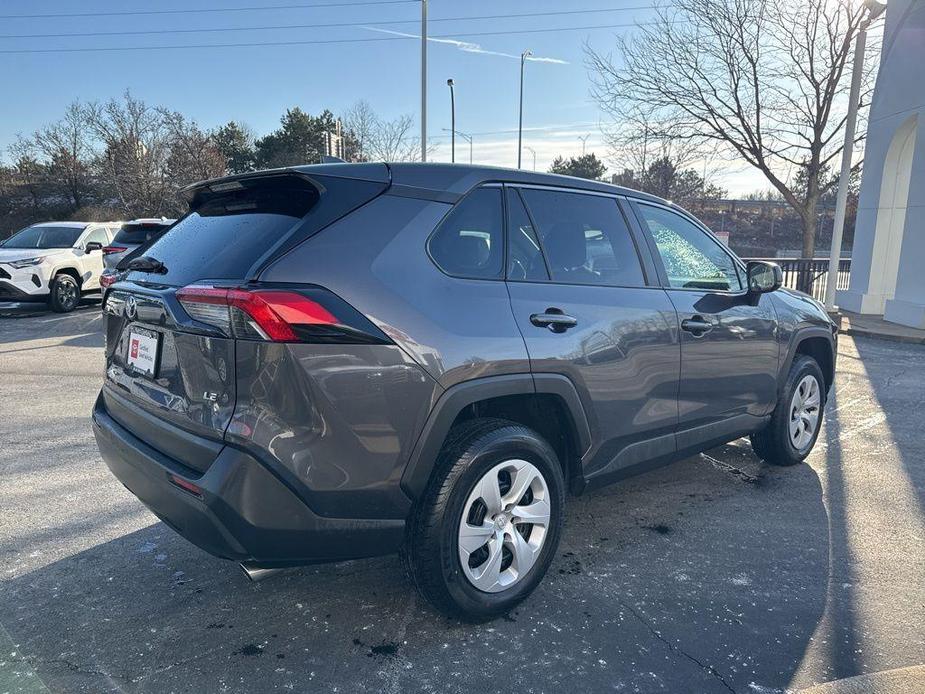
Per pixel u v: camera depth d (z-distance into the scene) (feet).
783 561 10.95
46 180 139.74
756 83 62.54
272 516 7.30
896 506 13.21
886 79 44.88
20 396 21.50
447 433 8.26
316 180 8.09
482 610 8.86
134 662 8.27
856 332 38.09
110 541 11.48
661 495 13.76
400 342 7.75
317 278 7.45
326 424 7.32
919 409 20.81
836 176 67.82
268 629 8.97
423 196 8.63
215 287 7.40
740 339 12.68
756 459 16.02
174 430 7.93
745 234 170.81
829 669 8.15
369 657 8.37
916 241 39.88
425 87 65.67
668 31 63.10
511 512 9.08
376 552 8.14
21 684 7.82
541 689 7.78
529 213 9.83
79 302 45.01
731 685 7.86
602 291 10.30
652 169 102.63
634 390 10.57
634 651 8.50
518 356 8.76
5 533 11.76
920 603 9.68
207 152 123.54
